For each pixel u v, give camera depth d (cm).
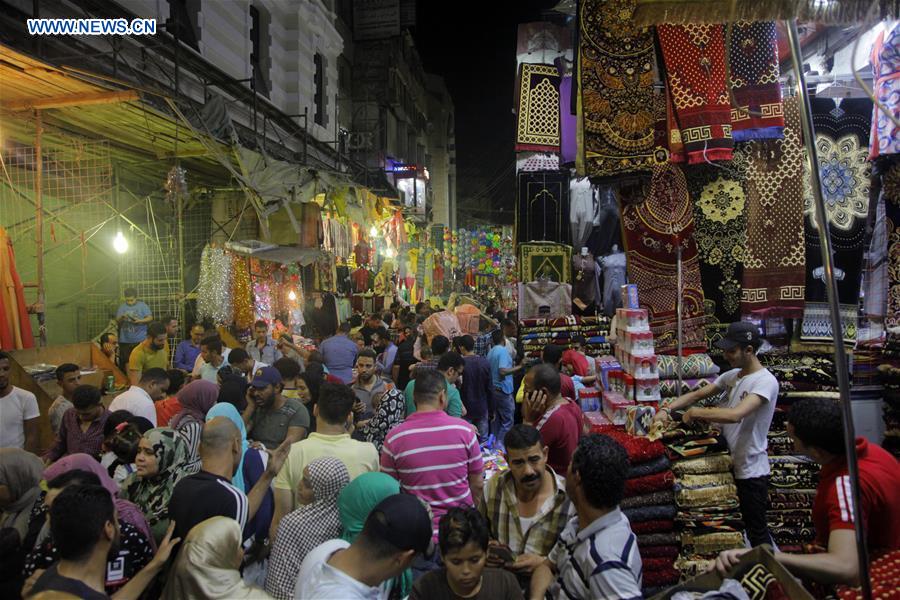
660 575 341
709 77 439
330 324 902
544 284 680
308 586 194
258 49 1337
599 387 486
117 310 860
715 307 467
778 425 433
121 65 733
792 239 456
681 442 364
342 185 1080
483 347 1084
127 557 248
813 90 543
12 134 710
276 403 447
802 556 209
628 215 482
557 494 262
